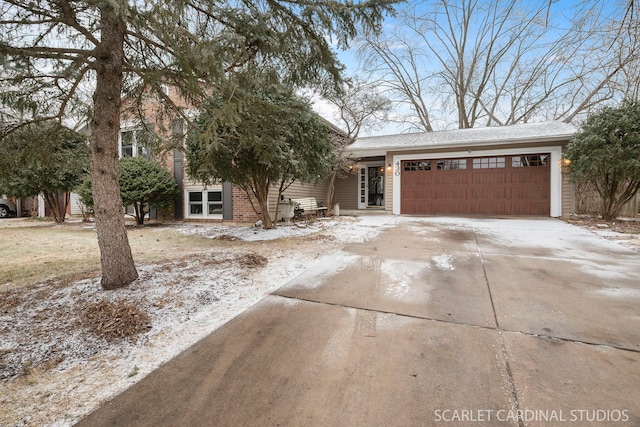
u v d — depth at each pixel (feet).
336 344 7.52
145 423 5.11
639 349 7.01
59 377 6.40
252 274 13.39
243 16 9.96
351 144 42.96
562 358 6.71
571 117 53.31
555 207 31.73
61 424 5.10
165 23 8.93
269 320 8.92
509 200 33.63
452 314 9.07
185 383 6.16
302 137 21.40
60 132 13.80
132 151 34.99
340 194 51.01
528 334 7.80
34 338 7.89
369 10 11.31
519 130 36.76
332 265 14.70
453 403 5.44
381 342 7.57
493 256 15.72
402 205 38.32
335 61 12.21
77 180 34.30
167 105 15.71
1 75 10.10
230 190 33.53
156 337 8.05
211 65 9.37
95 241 22.79
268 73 12.06
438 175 36.58
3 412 5.38
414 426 4.95
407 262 14.90
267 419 5.16
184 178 35.76
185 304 10.05
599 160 25.30
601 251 16.47
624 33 15.62
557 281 11.74
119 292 10.76
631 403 5.32
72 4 9.28
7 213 51.44
